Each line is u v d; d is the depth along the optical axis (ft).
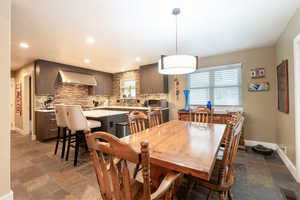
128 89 18.84
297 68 6.39
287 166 7.61
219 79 12.43
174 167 3.18
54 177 6.72
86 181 6.40
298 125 6.40
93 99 18.48
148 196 2.29
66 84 15.37
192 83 13.71
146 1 5.51
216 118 10.25
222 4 5.74
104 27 7.46
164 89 14.57
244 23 7.25
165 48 10.65
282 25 7.47
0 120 4.54
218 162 5.09
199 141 4.71
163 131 6.05
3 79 4.61
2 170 4.56
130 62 14.61
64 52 11.19
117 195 2.66
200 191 5.71
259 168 7.50
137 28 7.60
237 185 6.07
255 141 10.89
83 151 10.11
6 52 4.68
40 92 12.95
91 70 17.38
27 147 11.05
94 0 5.41
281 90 8.55
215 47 10.59
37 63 12.96
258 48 10.77
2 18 4.59
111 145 2.52
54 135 13.00
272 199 5.24
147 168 2.22
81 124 8.04
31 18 6.53
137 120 7.06
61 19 6.66
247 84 11.19
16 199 5.26
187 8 5.97
